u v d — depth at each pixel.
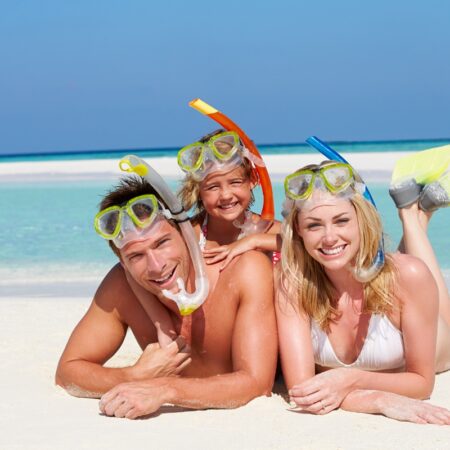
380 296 2.49
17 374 2.86
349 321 2.55
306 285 2.54
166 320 2.58
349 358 2.58
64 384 2.63
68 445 2.16
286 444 2.15
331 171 2.42
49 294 4.42
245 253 2.60
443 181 3.24
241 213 2.77
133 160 2.35
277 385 2.74
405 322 2.52
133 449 2.13
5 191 12.03
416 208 3.27
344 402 2.44
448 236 6.26
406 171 3.29
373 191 9.59
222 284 2.58
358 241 2.45
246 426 2.29
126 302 2.67
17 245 6.39
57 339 3.36
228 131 2.75
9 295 4.42
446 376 2.87
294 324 2.55
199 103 2.73
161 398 2.38
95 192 11.31
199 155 2.71
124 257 2.48
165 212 2.45
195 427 2.29
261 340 2.52
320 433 2.23
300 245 2.53
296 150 25.25
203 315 2.59
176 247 2.46
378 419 2.35
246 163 2.79
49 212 8.86
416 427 2.28
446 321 3.11
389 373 2.52
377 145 30.64
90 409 2.47
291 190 2.45
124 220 2.42
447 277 4.60
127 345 3.29
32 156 39.88
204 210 2.83
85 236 6.81
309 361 2.54
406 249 3.25
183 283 2.47
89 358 2.67
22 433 2.26
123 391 2.39
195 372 2.64
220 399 2.42
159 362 2.55
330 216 2.42
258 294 2.55
